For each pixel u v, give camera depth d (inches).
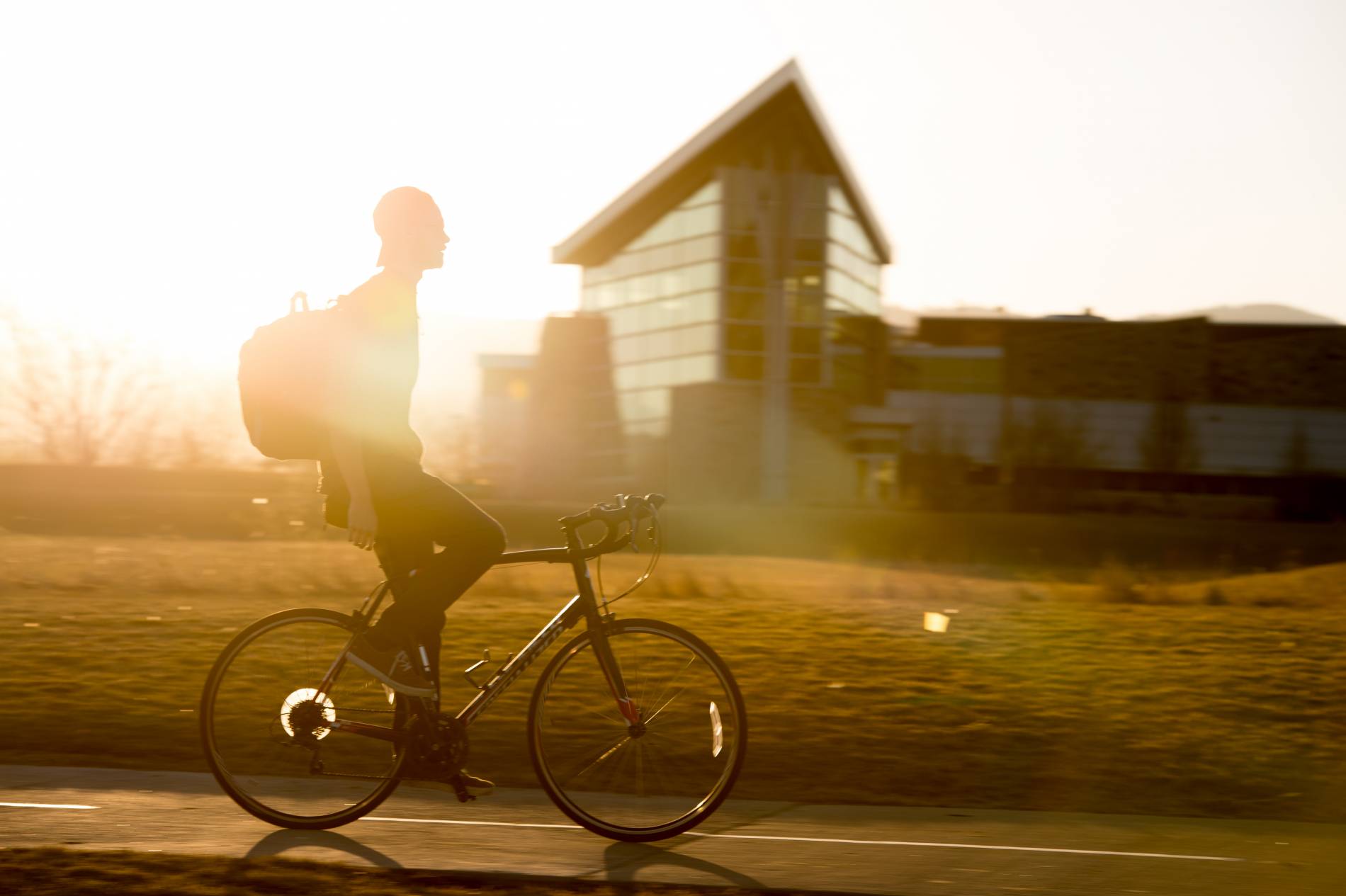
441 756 184.7
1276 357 1841.8
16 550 692.1
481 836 182.5
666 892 156.3
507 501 1628.9
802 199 1638.8
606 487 1764.3
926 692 276.2
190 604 407.5
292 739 186.4
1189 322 1788.9
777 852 177.0
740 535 1251.2
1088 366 1771.7
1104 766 229.5
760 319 1616.6
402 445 179.2
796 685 281.0
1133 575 732.7
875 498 1686.8
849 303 1752.0
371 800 186.1
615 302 1790.1
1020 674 295.0
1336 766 230.8
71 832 177.6
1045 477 1686.8
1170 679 292.0
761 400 1605.6
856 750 236.2
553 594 403.5
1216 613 414.0
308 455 181.9
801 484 1633.9
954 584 605.3
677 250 1668.3
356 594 464.1
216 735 186.7
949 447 1716.3
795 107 1605.6
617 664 187.8
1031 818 199.9
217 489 1389.0
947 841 184.2
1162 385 1765.5
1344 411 1813.5
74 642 317.1
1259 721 258.8
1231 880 165.9
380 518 180.7
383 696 187.6
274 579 502.6
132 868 157.2
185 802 196.5
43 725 244.1
